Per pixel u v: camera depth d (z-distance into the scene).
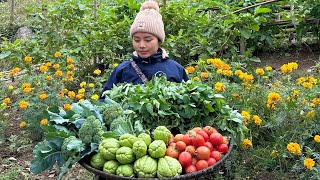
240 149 3.97
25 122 4.54
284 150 3.78
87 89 5.53
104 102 3.24
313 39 7.05
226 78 4.95
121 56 6.36
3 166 4.19
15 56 5.76
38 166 2.82
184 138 2.76
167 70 3.84
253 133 4.06
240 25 5.95
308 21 6.62
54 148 2.82
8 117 5.07
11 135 4.70
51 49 5.96
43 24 6.22
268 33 6.67
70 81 5.43
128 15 6.78
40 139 4.59
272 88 4.46
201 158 2.69
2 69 6.75
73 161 2.71
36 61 5.82
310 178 3.53
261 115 4.17
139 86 3.30
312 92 4.05
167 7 6.34
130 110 3.07
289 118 4.02
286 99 3.99
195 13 6.41
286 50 7.01
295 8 6.80
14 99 5.38
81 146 2.71
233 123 3.31
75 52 5.81
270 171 3.86
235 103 4.22
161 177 2.57
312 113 3.86
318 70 5.17
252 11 6.62
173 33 6.39
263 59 6.79
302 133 3.84
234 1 7.00
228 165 3.76
